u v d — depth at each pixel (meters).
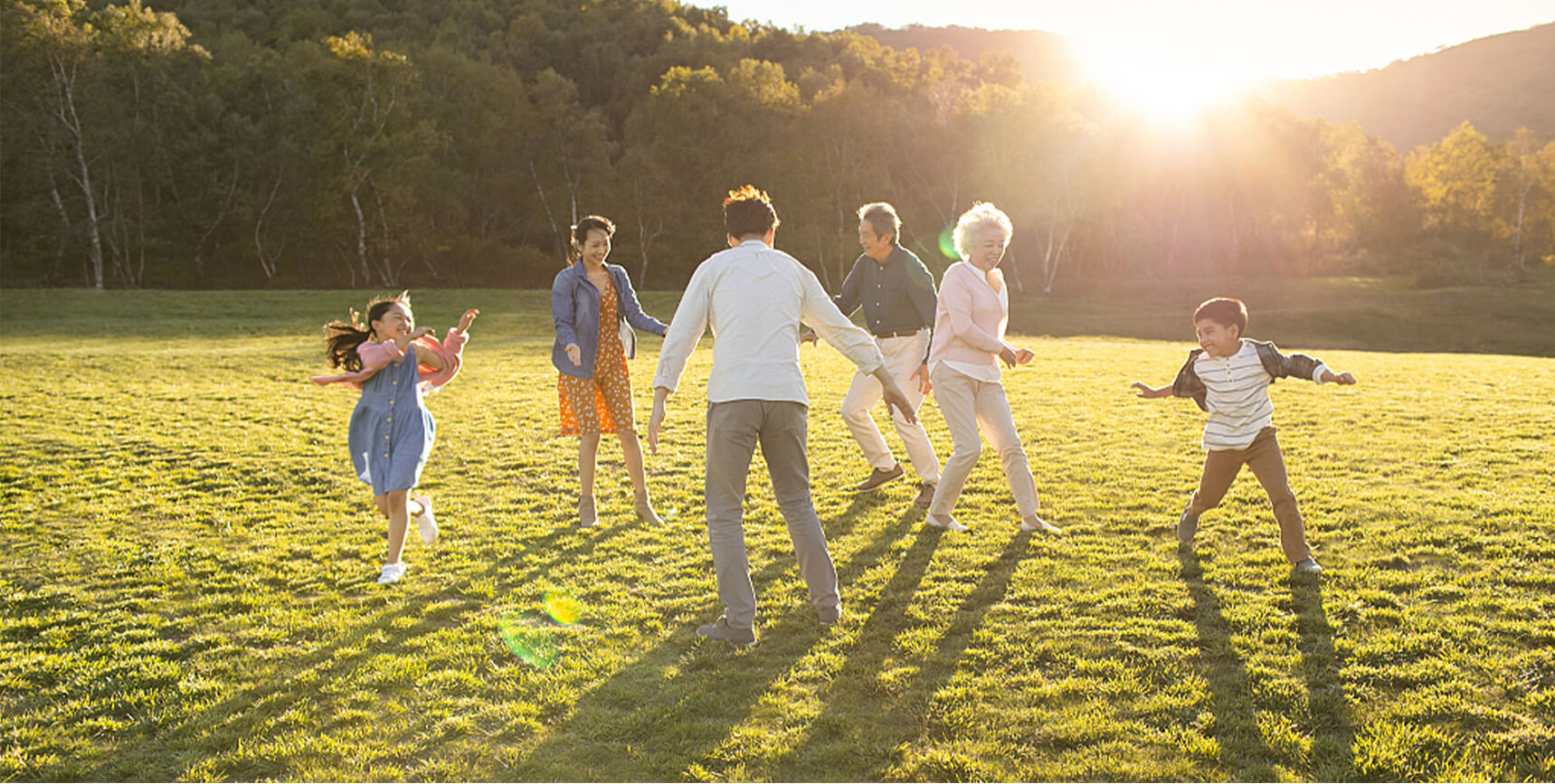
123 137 41.81
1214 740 2.95
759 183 50.03
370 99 43.62
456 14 76.25
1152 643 3.71
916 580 4.52
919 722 3.16
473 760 3.00
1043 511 5.68
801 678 3.50
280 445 8.27
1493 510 5.23
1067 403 10.10
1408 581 4.21
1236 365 4.49
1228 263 64.50
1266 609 3.95
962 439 5.23
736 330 3.96
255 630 4.09
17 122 39.88
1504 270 63.38
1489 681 3.27
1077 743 2.99
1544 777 2.70
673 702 3.33
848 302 6.37
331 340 4.96
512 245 55.88
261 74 48.50
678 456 7.70
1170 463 6.91
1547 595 3.99
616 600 4.36
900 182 54.03
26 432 8.82
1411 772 2.75
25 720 3.32
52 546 5.38
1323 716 3.10
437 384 5.09
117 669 3.71
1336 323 42.53
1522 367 13.95
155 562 5.05
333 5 73.12
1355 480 6.18
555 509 6.11
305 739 3.12
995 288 5.30
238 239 47.72
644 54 78.81
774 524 5.56
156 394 11.65
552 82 51.12
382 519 5.95
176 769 3.00
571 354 5.38
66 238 41.34
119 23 43.12
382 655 3.79
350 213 46.12
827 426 9.04
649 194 49.53
